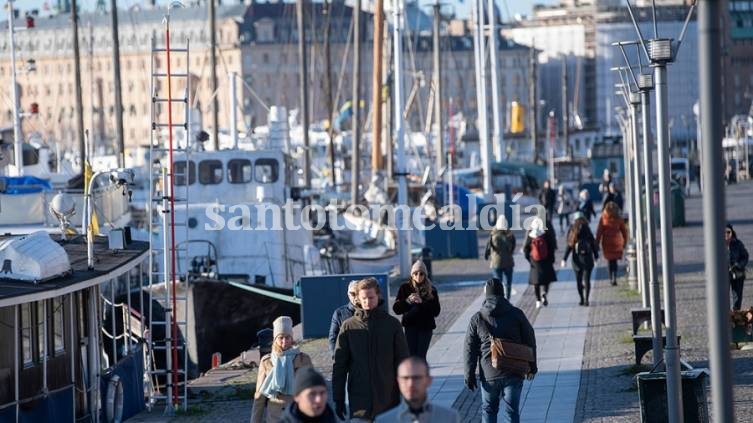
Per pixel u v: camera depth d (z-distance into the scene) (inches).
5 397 1835.6
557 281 4057.6
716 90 976.3
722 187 983.6
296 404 1103.6
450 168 6240.2
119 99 5885.8
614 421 1852.9
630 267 3745.1
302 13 7293.3
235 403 2287.2
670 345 1652.3
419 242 5226.4
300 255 4124.0
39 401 1926.7
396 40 4458.7
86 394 2133.4
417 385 1038.4
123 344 2628.0
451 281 4259.4
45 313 1962.4
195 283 3260.3
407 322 1930.4
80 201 3585.1
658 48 1769.2
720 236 983.6
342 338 1539.1
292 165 4441.4
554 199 6825.8
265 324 3371.1
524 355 1649.9
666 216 1723.7
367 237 5142.7
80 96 5733.3
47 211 3595.0
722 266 986.1
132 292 3233.3
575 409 1962.4
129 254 2322.8
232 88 5526.6
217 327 3302.2
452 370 2433.6
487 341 1658.5
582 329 2906.0
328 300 2938.0
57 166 5900.6
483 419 1683.1
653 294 2081.7
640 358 2272.4
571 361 2452.0
